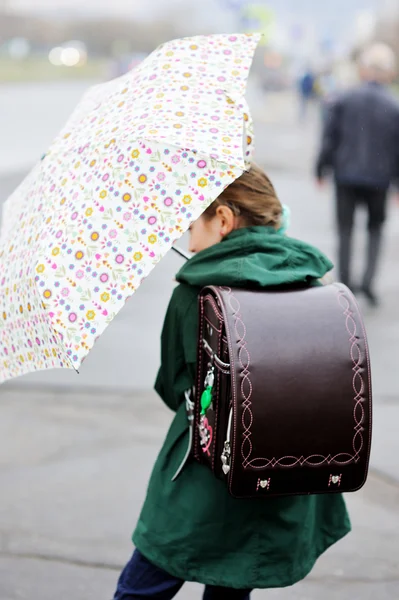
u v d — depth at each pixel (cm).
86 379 675
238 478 257
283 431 254
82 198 267
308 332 259
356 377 259
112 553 423
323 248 1181
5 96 5022
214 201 285
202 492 280
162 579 289
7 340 286
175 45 294
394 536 445
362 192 896
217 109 273
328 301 266
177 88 279
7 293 282
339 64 6138
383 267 1101
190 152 260
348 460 261
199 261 281
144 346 763
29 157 2125
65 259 260
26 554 420
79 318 254
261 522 281
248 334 255
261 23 5650
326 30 9419
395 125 886
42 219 275
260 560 281
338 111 895
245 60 292
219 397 263
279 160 2345
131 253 258
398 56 6556
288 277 269
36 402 623
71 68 10938
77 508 466
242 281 268
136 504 472
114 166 263
